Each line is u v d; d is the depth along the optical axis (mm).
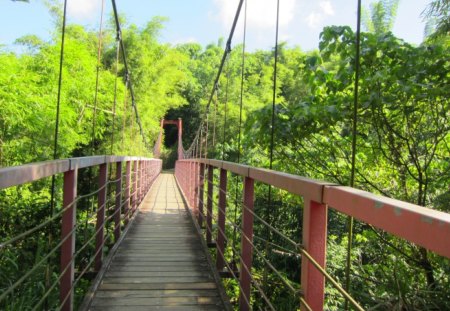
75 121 6887
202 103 23172
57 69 6262
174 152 29609
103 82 8297
